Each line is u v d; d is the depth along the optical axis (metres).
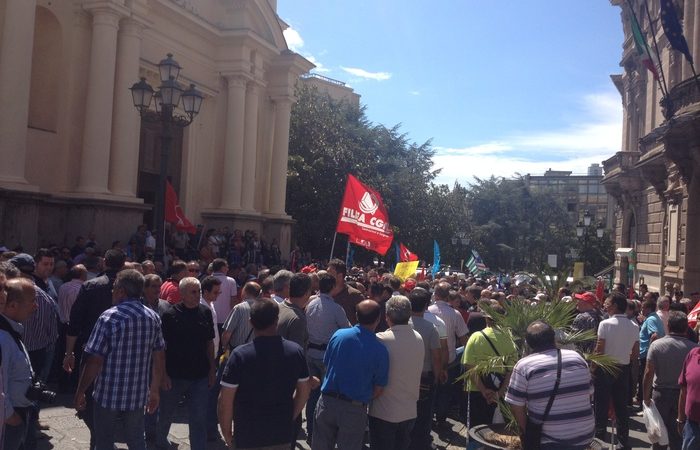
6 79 15.04
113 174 18.23
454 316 8.34
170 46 21.73
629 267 29.98
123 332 5.06
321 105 37.59
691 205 20.67
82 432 7.20
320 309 7.05
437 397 8.56
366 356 5.11
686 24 22.47
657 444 6.62
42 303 6.77
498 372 5.81
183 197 23.42
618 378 7.71
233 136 23.92
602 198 106.00
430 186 47.59
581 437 4.26
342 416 5.09
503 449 5.19
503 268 62.97
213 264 9.34
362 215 12.32
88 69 18.19
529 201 66.75
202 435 6.21
